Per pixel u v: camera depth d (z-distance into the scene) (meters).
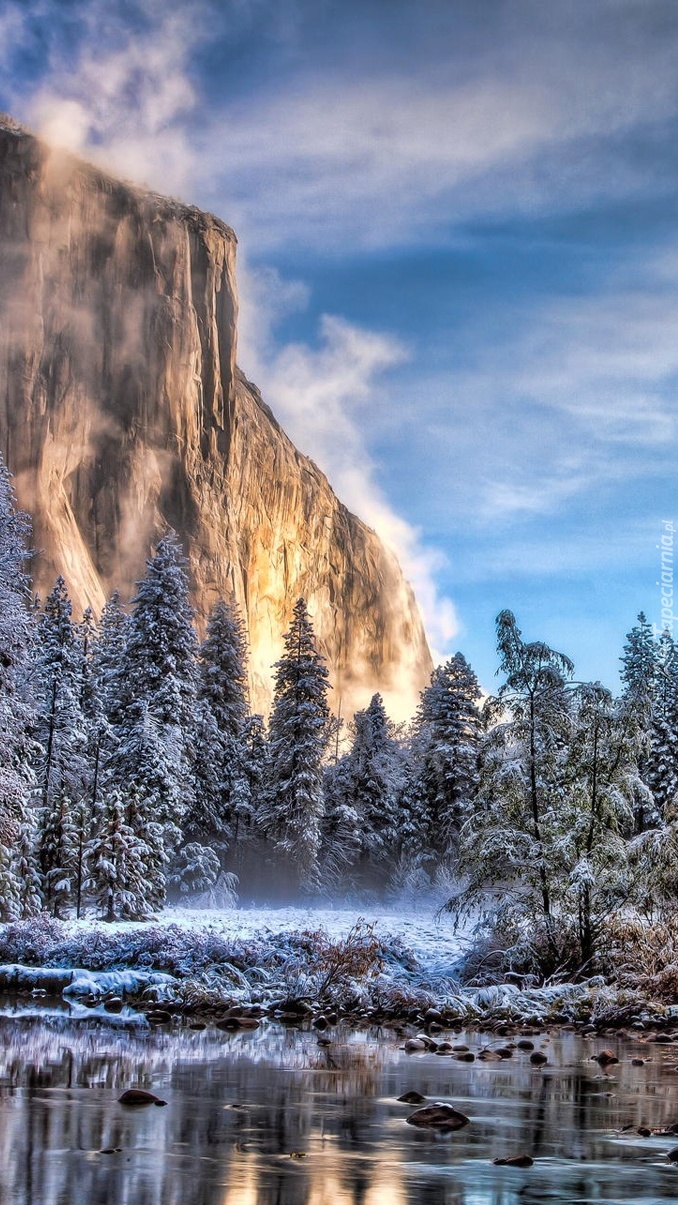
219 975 20.80
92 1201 5.43
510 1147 7.32
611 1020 17.56
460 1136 7.68
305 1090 9.56
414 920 39.59
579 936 21.11
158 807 46.25
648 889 20.31
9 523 31.97
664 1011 17.86
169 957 21.62
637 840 20.61
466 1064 12.07
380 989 18.66
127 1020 15.76
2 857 31.52
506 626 22.16
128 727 48.72
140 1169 6.20
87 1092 8.91
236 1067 10.93
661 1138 7.79
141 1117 7.88
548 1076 11.20
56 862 35.69
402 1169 6.50
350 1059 12.13
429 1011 17.38
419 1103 9.02
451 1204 5.64
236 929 27.09
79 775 44.94
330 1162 6.62
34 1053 11.42
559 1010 18.50
